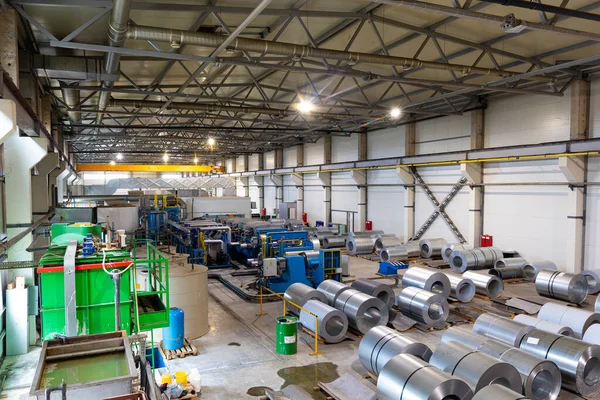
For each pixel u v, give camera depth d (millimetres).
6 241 7875
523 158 15945
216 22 9812
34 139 9406
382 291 11016
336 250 14250
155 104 15867
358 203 26375
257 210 42031
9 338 8594
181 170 42844
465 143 19000
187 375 7246
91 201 30188
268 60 11773
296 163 33844
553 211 15562
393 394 6039
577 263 14695
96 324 6512
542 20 7809
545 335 7660
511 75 11477
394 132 23500
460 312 11773
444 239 19703
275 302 12875
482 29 10539
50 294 6332
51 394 3562
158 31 7902
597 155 14109
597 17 7484
